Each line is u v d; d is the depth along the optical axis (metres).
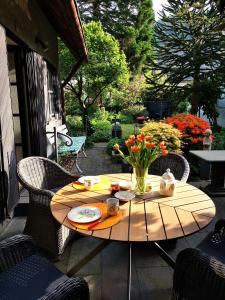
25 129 3.97
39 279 1.49
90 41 8.68
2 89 2.66
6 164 2.76
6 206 2.77
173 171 2.89
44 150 4.36
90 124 8.91
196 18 7.39
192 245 2.55
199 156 3.49
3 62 2.68
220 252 1.71
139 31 17.34
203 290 1.32
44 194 2.18
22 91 3.83
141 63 16.61
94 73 8.80
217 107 9.22
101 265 2.25
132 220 1.65
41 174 2.74
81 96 9.42
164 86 8.37
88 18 16.75
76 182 2.35
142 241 1.44
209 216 1.71
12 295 1.37
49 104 5.77
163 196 2.02
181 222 1.63
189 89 8.05
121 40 17.02
